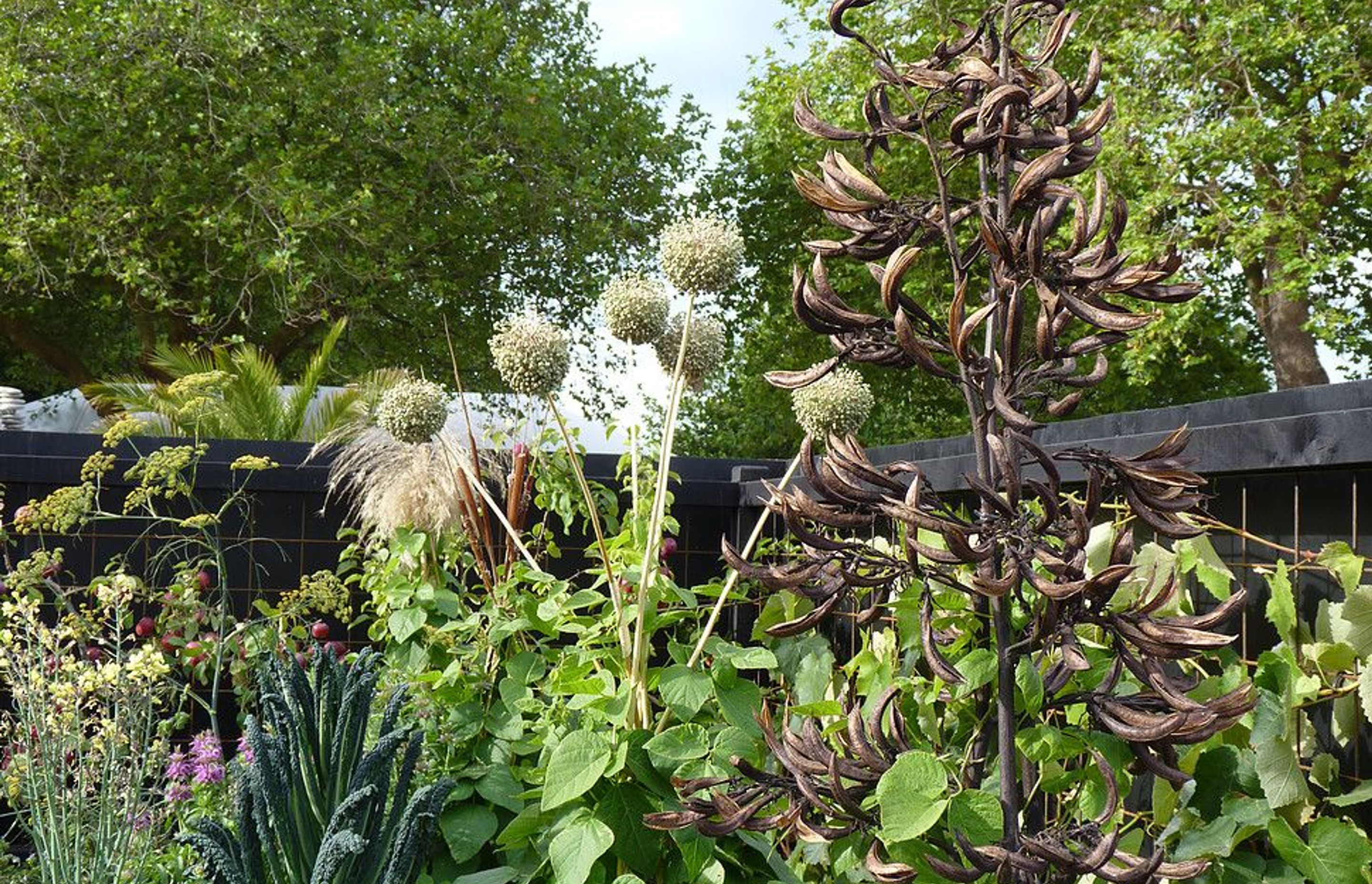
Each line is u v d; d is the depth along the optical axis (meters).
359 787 1.44
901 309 1.30
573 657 2.14
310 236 9.99
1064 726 1.49
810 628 1.37
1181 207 9.25
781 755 1.40
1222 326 10.29
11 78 8.96
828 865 2.12
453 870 2.21
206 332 11.21
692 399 13.48
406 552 2.70
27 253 9.63
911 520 1.23
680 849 1.88
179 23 9.45
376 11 10.84
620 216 11.55
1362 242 10.40
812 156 11.73
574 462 2.09
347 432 3.86
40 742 2.04
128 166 9.80
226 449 3.95
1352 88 9.19
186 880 2.21
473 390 12.20
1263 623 1.86
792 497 1.32
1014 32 1.40
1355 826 1.58
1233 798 1.68
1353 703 1.62
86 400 8.81
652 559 2.14
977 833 1.29
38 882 2.27
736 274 1.96
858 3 1.39
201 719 3.55
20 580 2.91
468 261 11.62
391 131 10.08
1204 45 8.66
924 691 1.87
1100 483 1.25
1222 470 1.79
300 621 3.64
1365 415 1.49
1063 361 1.34
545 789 1.79
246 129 9.56
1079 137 1.26
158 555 3.27
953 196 1.41
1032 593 1.70
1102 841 1.21
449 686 2.34
